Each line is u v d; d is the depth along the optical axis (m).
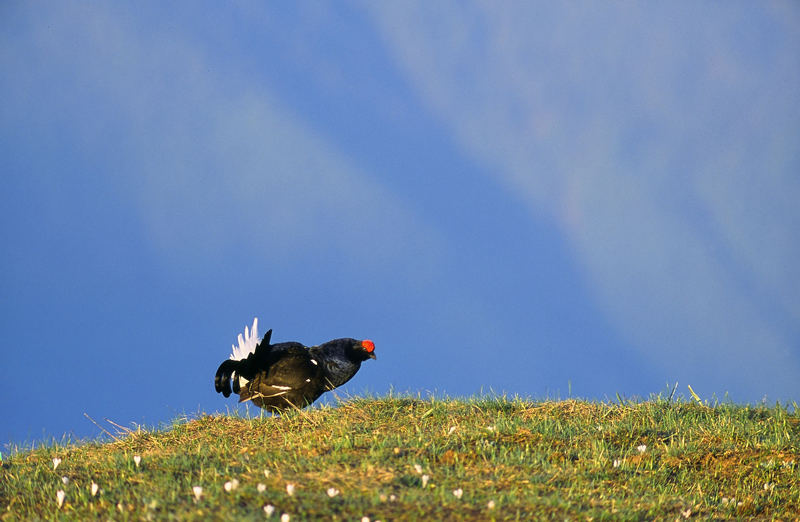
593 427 19.28
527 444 17.36
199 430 20.09
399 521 11.50
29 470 16.55
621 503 13.95
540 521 12.21
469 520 11.82
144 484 14.20
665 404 22.09
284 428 19.23
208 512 11.52
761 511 14.95
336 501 12.20
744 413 21.41
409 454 15.85
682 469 16.83
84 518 12.38
